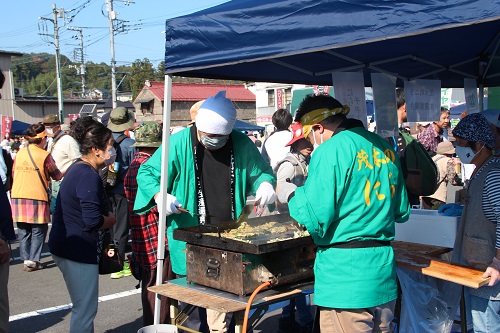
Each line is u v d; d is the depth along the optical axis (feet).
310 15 7.71
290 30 7.95
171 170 10.67
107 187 19.17
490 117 10.71
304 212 7.84
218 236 8.99
